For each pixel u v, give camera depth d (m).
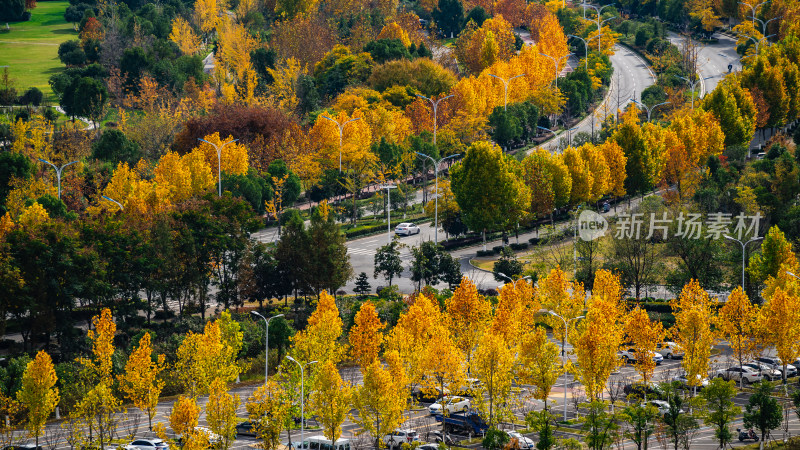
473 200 165.38
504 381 103.62
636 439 95.50
